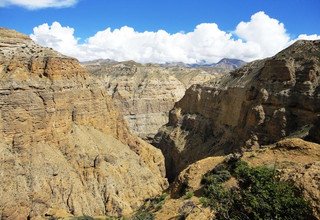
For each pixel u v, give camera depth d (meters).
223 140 90.94
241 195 21.02
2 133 65.31
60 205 65.31
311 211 19.73
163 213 36.03
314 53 71.19
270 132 66.25
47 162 69.19
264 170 23.31
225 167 38.91
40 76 76.94
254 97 77.19
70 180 69.81
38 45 84.00
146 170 87.19
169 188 47.66
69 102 81.56
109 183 74.44
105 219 61.22
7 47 76.19
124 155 86.94
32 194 62.84
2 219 57.53
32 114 70.12
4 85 67.75
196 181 40.47
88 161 76.62
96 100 90.38
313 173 22.92
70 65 85.50
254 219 19.28
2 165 62.53
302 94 64.31
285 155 37.56
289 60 72.25
